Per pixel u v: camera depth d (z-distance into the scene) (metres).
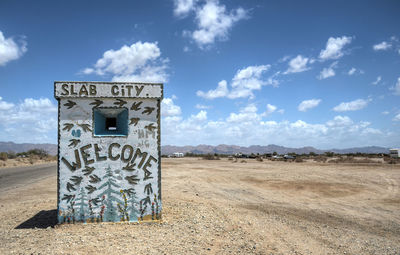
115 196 7.70
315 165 35.12
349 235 7.40
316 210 10.60
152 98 8.01
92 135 7.70
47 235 6.64
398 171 25.00
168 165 37.34
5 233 6.89
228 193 14.51
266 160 55.38
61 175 7.52
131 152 7.84
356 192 14.87
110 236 6.55
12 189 15.32
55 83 7.59
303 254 5.92
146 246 5.97
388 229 8.07
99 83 7.79
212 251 5.88
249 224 8.21
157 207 7.91
